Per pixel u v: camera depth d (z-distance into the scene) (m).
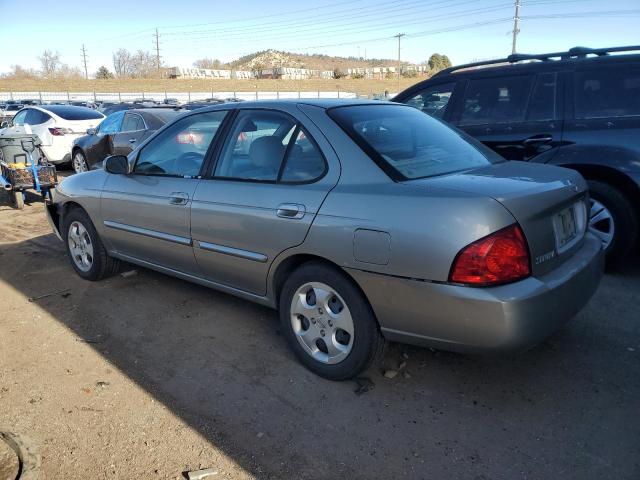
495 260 2.50
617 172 4.48
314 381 3.22
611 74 4.70
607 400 2.96
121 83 71.06
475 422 2.80
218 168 3.71
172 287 4.79
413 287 2.66
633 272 4.80
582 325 3.81
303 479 2.43
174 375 3.33
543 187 2.83
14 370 3.41
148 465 2.54
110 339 3.82
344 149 3.07
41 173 8.42
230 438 2.72
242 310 4.26
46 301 4.55
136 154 4.42
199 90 64.81
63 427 2.83
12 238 6.73
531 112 5.04
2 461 2.59
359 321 2.95
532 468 2.46
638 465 2.46
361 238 2.79
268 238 3.26
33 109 13.05
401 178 2.89
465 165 3.29
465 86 5.50
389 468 2.49
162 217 4.01
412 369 3.31
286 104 3.47
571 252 3.03
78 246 5.05
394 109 3.71
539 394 3.03
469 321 2.55
